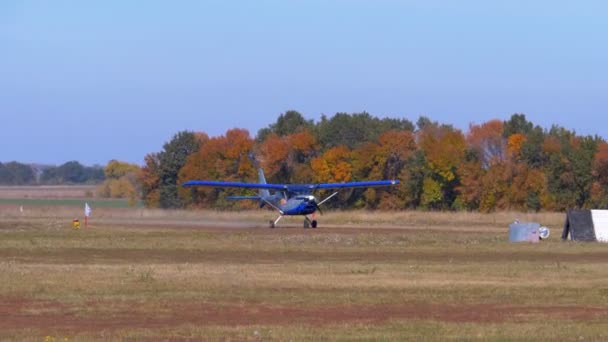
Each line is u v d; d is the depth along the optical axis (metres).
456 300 30.12
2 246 51.69
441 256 47.66
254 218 96.44
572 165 111.06
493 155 115.56
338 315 26.98
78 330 24.06
